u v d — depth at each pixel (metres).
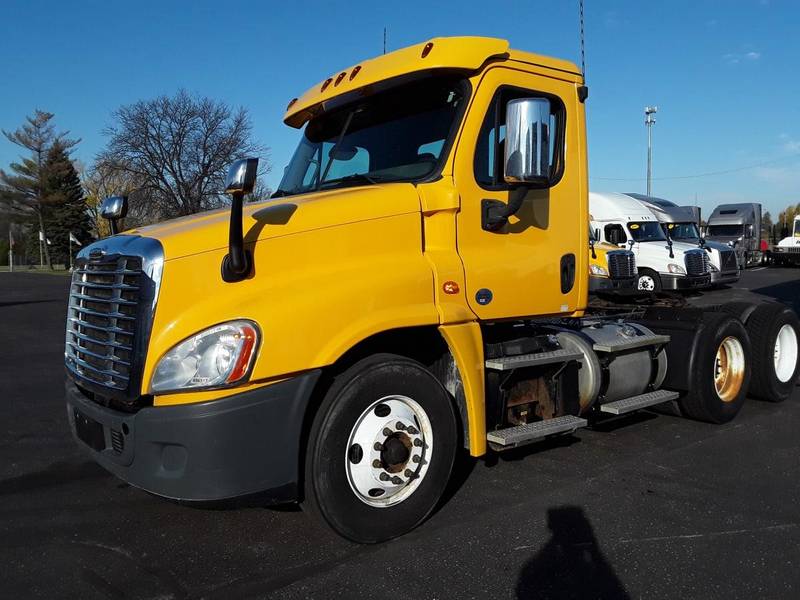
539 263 4.77
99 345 3.81
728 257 21.92
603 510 4.44
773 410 7.07
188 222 4.02
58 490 4.92
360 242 3.96
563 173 4.98
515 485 4.90
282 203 4.11
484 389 4.35
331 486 3.68
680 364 6.20
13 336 13.95
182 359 3.43
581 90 5.12
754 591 3.44
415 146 4.50
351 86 4.86
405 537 4.04
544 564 3.71
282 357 3.48
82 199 67.25
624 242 20.14
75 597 3.41
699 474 5.12
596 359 5.37
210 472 3.36
